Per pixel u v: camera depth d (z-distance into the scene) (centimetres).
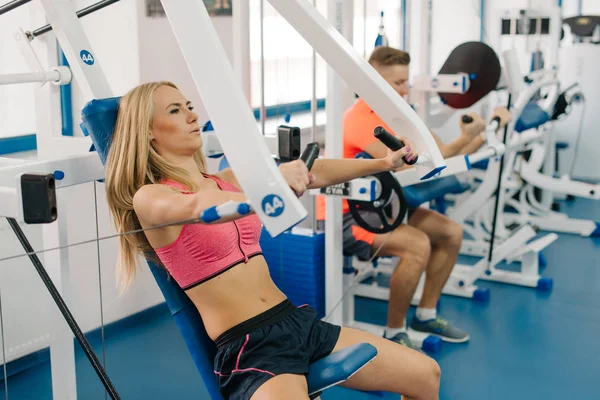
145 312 314
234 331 167
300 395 156
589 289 366
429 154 154
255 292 172
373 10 486
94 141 176
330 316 278
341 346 177
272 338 166
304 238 274
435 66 557
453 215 374
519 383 267
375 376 177
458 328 313
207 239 165
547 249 432
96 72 192
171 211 151
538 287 368
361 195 249
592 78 545
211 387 176
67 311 177
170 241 166
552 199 516
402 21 421
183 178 173
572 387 264
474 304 348
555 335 310
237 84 119
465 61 320
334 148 262
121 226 173
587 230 457
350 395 261
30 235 248
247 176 116
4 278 241
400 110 153
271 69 398
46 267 226
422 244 277
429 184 296
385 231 261
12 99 304
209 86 119
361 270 316
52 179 124
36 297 251
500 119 300
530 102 396
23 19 296
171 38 327
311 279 276
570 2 594
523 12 404
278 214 114
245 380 162
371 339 181
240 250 172
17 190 124
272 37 386
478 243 406
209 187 181
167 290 177
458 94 325
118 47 314
